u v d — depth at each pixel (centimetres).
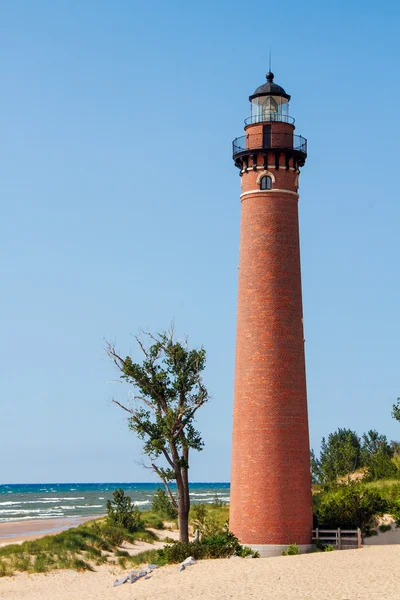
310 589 5900
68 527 17400
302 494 8656
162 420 8700
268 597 5759
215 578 6675
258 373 8756
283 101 9450
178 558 7950
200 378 8919
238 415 8856
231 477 8925
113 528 11438
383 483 11306
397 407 12312
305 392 8931
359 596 5569
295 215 9181
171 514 14525
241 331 8988
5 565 8838
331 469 14488
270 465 8588
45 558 9138
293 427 8700
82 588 7512
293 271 9012
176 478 8738
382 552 7525
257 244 9012
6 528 17450
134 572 7481
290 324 8875
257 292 8919
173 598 6091
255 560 7425
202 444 8856
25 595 7331
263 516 8519
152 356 8894
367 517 9156
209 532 9588
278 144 9156
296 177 9256
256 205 9094
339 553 7638
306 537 8612
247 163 9225
